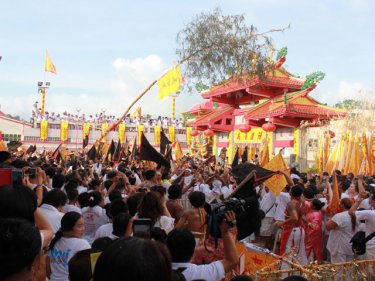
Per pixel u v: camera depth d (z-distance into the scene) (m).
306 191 9.55
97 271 1.93
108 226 6.35
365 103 38.53
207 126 37.81
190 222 5.89
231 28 16.92
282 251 9.18
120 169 14.00
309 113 27.55
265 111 29.73
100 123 70.00
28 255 2.39
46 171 11.38
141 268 1.86
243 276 3.93
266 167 9.48
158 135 71.19
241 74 17.58
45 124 66.50
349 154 20.94
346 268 6.14
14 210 3.17
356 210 8.97
